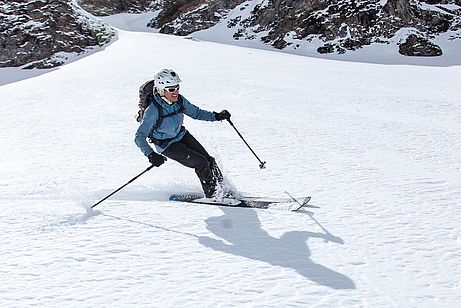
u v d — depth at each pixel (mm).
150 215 4488
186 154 4844
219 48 24203
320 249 3691
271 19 30859
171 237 3947
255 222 4277
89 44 24547
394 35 27531
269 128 8406
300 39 28891
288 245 3773
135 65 17453
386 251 3643
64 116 9703
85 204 4801
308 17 29188
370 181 5469
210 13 33438
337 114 9766
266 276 3275
